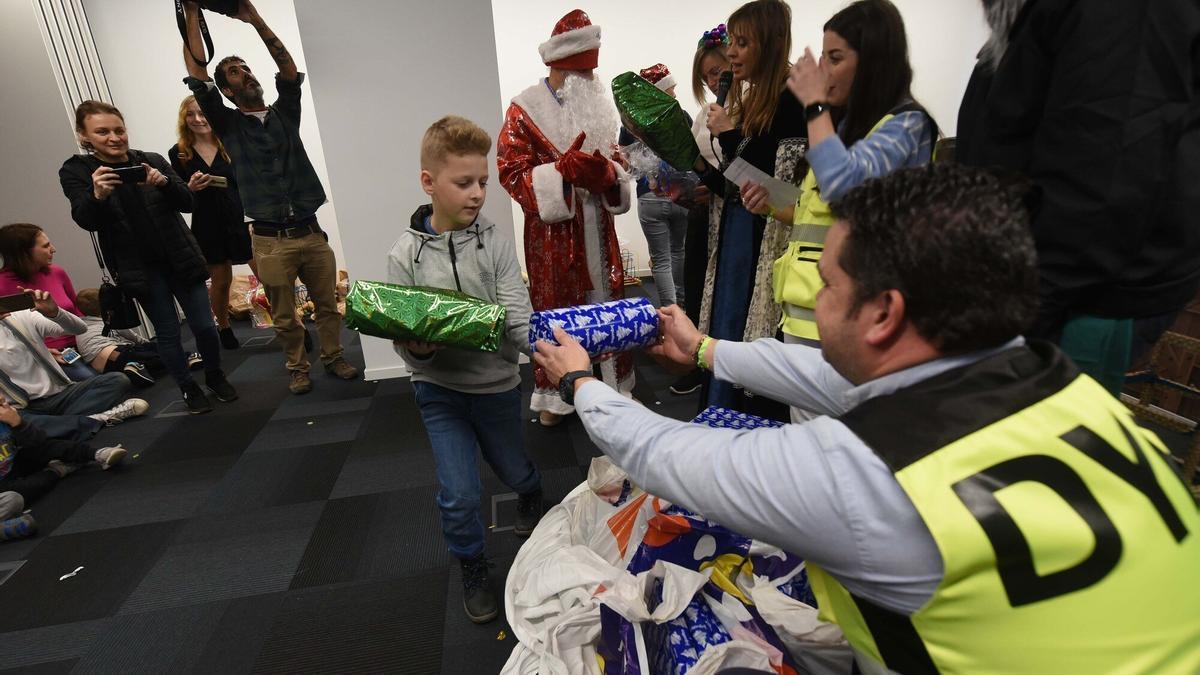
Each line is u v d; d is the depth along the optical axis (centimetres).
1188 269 89
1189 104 80
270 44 242
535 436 229
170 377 312
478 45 250
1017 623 45
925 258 47
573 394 80
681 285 345
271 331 397
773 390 100
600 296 215
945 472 45
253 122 249
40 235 254
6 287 249
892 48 120
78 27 345
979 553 43
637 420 69
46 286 262
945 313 49
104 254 238
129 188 230
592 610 106
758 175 143
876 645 56
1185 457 171
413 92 251
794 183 155
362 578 158
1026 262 47
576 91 199
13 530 179
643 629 97
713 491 57
